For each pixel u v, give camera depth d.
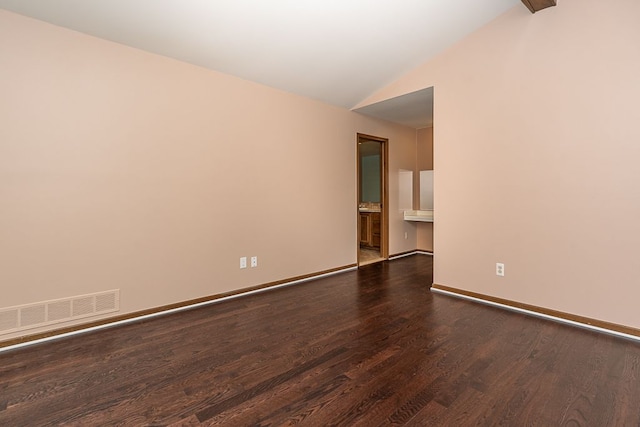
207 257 3.28
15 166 2.29
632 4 2.37
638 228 2.38
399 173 5.65
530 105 2.89
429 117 5.12
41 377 1.93
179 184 3.06
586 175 2.60
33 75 2.34
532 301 2.94
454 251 3.50
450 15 2.96
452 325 2.68
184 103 3.07
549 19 2.76
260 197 3.68
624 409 1.61
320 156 4.32
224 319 2.85
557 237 2.78
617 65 2.43
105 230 2.67
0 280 2.26
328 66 3.47
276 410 1.63
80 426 1.52
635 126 2.37
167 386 1.84
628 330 2.42
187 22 2.56
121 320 2.77
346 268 4.71
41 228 2.40
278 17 2.65
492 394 1.75
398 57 3.49
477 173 3.28
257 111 3.62
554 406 1.64
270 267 3.80
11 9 2.24
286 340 2.43
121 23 2.48
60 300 2.49
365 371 1.99
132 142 2.78
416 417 1.57
